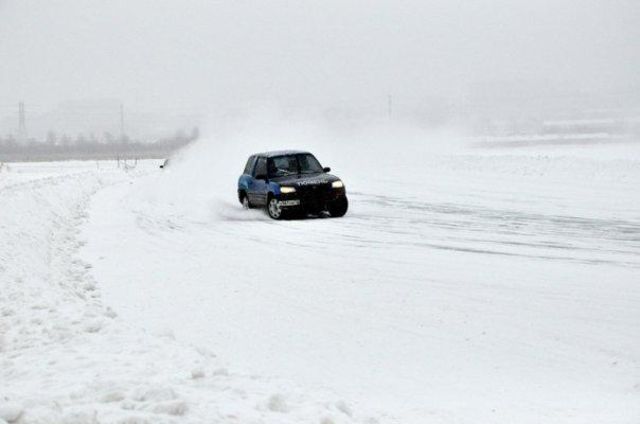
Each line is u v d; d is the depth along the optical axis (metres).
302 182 34.88
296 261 23.92
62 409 8.35
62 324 13.63
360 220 34.09
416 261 23.25
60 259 24.59
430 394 11.13
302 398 9.34
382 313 16.84
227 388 9.60
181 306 17.83
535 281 19.67
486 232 29.06
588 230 28.56
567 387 11.55
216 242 28.59
